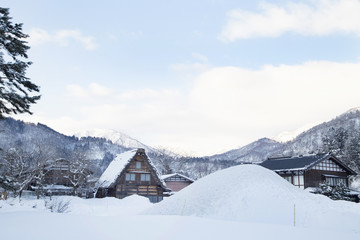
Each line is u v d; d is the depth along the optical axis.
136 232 8.94
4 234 8.12
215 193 18.11
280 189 17.39
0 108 16.67
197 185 20.33
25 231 8.55
